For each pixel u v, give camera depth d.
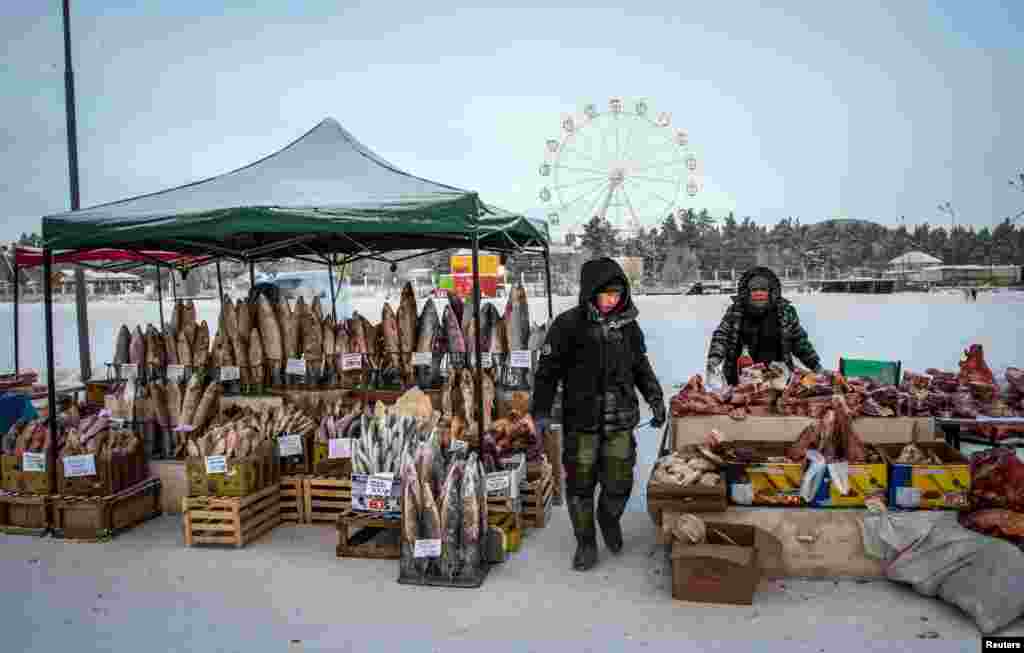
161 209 5.15
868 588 3.95
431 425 5.03
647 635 3.49
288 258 9.93
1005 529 3.59
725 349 5.69
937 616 3.62
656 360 15.23
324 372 6.41
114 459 5.17
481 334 6.16
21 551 4.82
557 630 3.58
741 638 3.44
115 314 30.98
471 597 3.98
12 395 6.98
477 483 4.21
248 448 5.00
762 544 3.95
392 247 8.76
